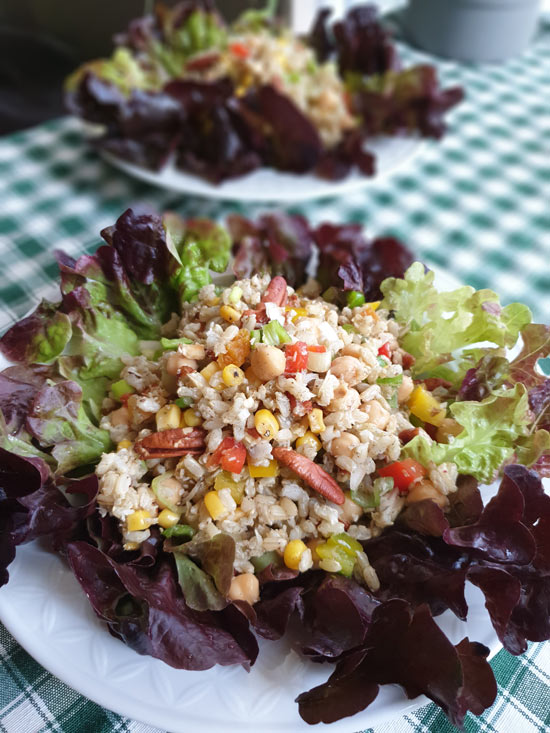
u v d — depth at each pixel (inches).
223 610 7.3
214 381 8.4
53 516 7.7
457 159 16.6
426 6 19.9
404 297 10.1
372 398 8.9
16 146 15.9
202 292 9.8
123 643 7.0
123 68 16.6
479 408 8.6
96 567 7.2
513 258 13.9
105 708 6.9
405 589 7.6
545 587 7.4
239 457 8.2
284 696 6.8
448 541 7.3
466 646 7.0
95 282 9.7
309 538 8.3
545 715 7.6
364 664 7.0
